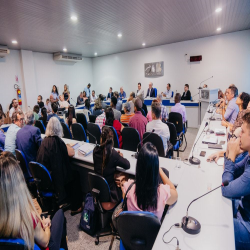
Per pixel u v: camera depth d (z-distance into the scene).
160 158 2.00
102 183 1.60
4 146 2.55
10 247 0.82
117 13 4.12
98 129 3.25
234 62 6.95
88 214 1.89
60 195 2.03
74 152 2.28
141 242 1.06
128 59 9.54
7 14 3.86
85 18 4.32
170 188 1.24
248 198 1.18
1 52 6.66
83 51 8.85
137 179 1.08
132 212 1.00
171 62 8.26
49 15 4.03
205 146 2.27
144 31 5.71
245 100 2.55
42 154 1.96
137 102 2.92
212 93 5.44
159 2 3.68
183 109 3.97
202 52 7.47
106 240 1.86
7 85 7.44
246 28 6.28
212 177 1.56
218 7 4.13
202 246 0.94
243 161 1.26
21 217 0.86
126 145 2.88
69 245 1.81
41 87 8.70
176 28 5.61
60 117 5.31
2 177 0.83
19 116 2.60
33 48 7.57
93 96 9.74
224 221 1.09
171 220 1.11
